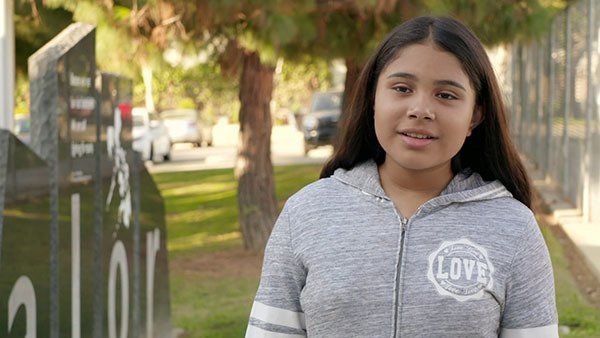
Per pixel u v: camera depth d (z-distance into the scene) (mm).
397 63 2387
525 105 23109
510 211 2410
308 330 2412
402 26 2439
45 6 9711
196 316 8023
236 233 12797
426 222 2377
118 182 5191
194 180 21109
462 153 2555
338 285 2344
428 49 2365
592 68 12422
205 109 53000
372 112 2559
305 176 19750
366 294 2330
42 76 3861
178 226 13914
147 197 6211
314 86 43062
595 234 11375
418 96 2357
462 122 2377
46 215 3713
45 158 3828
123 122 5402
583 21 13242
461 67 2369
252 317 2502
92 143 4547
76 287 4191
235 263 10445
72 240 4129
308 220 2438
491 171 2531
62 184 3965
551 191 16062
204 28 8320
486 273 2312
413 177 2426
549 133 17438
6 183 3168
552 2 14328
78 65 4266
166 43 8367
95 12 8039
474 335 2301
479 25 8711
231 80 11117
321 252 2389
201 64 10461
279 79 39906
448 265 2322
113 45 8102
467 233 2361
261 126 10852
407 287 2316
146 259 6102
